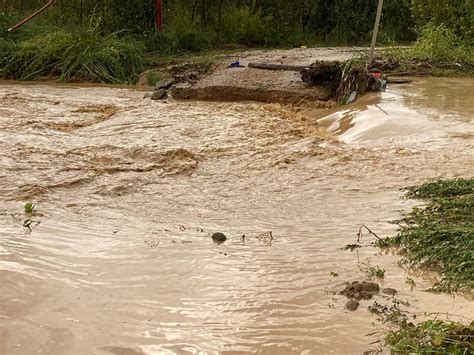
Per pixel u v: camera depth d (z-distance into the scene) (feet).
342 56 56.39
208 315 13.65
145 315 13.62
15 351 12.04
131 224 19.53
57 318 13.32
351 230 18.83
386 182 23.54
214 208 21.22
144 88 51.96
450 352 11.69
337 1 84.89
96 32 60.80
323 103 40.11
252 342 12.53
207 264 16.33
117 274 15.69
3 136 30.35
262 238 18.26
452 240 16.90
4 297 13.94
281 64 50.72
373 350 12.17
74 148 28.48
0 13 65.46
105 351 12.14
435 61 51.16
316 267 16.15
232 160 26.89
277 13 81.35
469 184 21.70
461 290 14.69
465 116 32.83
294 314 13.67
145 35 67.62
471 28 56.65
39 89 49.60
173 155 26.91
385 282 15.25
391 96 38.42
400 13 84.94
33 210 20.35
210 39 71.00
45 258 16.43
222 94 42.98
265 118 34.76
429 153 26.84
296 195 22.45
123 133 31.63
